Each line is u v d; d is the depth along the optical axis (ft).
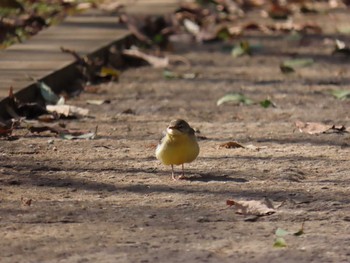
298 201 33.40
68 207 32.22
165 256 27.84
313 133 43.68
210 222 31.04
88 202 32.83
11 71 51.44
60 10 74.54
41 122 44.86
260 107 49.47
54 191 34.04
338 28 73.77
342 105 49.93
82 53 56.80
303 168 37.68
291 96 52.11
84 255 27.81
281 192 34.35
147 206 32.53
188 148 35.42
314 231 30.37
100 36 63.67
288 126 45.21
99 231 29.91
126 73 58.49
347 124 45.65
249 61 62.49
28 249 28.25
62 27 66.80
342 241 29.45
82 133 42.50
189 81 55.93
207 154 39.68
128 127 44.60
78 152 39.55
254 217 31.58
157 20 71.15
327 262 27.63
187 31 72.95
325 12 82.43
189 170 37.11
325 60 62.80
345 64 61.52
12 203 32.53
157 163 38.14
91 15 72.84
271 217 31.71
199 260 27.55
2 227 30.14
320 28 73.00
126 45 64.49
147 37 68.85
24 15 69.31
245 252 28.32
